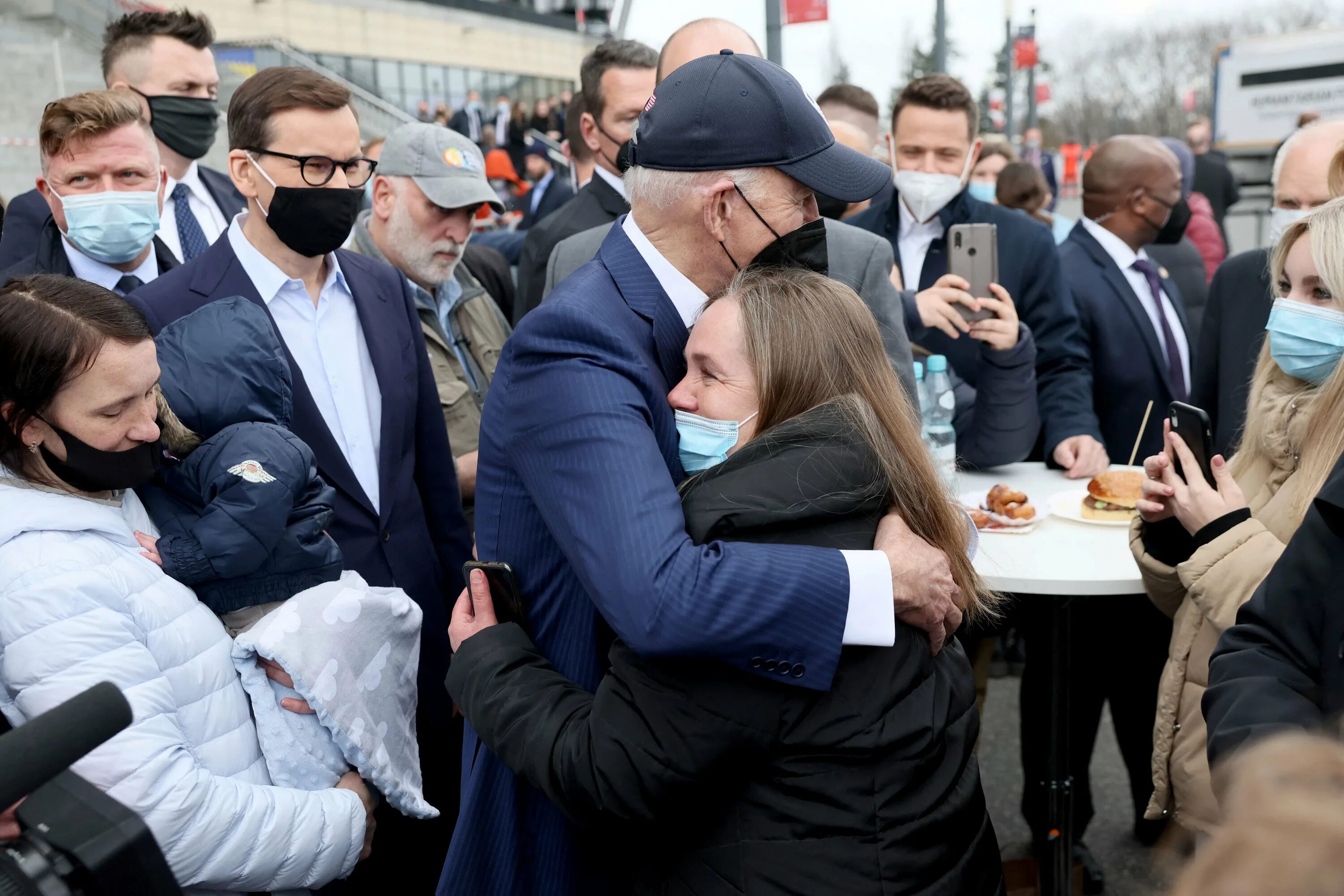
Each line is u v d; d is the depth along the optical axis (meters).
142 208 2.32
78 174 2.27
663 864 1.17
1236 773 0.62
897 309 1.96
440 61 20.02
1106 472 2.44
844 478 1.16
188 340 1.64
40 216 2.62
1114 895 2.60
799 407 1.22
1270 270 1.84
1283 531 1.65
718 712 1.07
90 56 9.52
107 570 1.33
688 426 1.28
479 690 1.27
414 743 1.73
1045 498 2.53
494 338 3.01
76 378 1.30
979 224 2.48
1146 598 2.66
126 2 9.94
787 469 1.16
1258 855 0.54
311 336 2.05
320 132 1.93
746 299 1.25
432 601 2.17
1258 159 12.58
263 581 1.58
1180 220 3.56
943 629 1.18
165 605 1.40
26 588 1.26
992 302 2.47
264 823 1.40
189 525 1.56
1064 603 2.25
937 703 1.15
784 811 1.08
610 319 1.27
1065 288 3.04
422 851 2.41
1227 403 2.59
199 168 3.35
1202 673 1.68
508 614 1.34
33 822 0.63
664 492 1.13
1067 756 2.31
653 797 1.09
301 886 1.47
